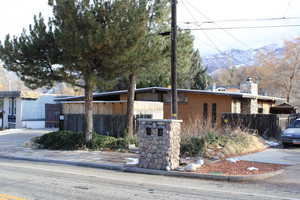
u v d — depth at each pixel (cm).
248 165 1094
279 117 1923
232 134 1570
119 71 1417
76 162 1203
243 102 2383
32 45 1416
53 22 1446
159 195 709
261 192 757
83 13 1322
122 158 1280
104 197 684
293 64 4603
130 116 1730
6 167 1111
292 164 1131
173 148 1046
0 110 3038
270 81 5144
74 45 1282
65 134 1662
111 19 1336
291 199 689
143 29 1330
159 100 2511
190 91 2272
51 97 3247
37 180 870
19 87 6519
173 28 1295
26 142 1764
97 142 1559
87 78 1412
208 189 785
